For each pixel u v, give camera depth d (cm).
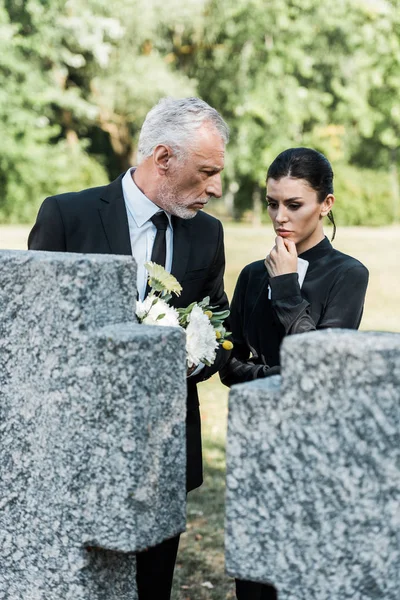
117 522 203
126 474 200
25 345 213
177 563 451
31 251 220
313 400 173
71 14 2569
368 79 2972
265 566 182
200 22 2736
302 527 177
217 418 718
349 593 175
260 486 180
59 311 206
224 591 421
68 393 206
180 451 210
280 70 2856
